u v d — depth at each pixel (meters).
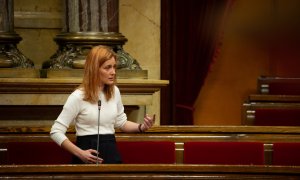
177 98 28.12
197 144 15.27
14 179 10.89
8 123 18.44
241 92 29.97
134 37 22.02
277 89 25.23
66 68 18.38
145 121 13.45
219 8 28.12
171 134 15.38
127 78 18.55
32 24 20.66
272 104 19.86
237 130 15.39
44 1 20.75
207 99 29.81
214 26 28.16
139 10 22.02
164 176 11.04
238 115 29.88
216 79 29.88
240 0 30.30
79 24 18.69
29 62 19.03
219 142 15.32
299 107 19.73
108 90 13.20
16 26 20.56
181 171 11.08
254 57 30.20
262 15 30.25
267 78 25.39
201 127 15.42
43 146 15.23
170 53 24.80
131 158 15.20
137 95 18.56
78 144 13.20
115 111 13.27
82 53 18.50
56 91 18.06
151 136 15.30
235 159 15.25
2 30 18.70
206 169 11.07
